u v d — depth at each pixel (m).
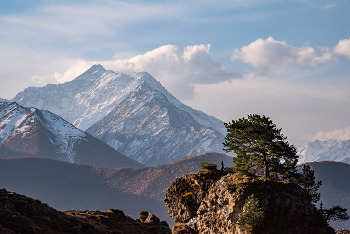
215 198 135.25
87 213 131.25
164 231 137.38
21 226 92.88
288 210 123.81
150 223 138.38
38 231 96.44
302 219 122.50
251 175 138.75
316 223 123.06
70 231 105.31
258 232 115.38
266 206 122.94
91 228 111.81
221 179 139.25
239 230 118.38
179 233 135.88
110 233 114.50
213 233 128.12
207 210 137.00
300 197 127.06
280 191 126.06
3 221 92.81
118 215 136.88
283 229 118.25
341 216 130.25
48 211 109.25
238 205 124.75
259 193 125.19
